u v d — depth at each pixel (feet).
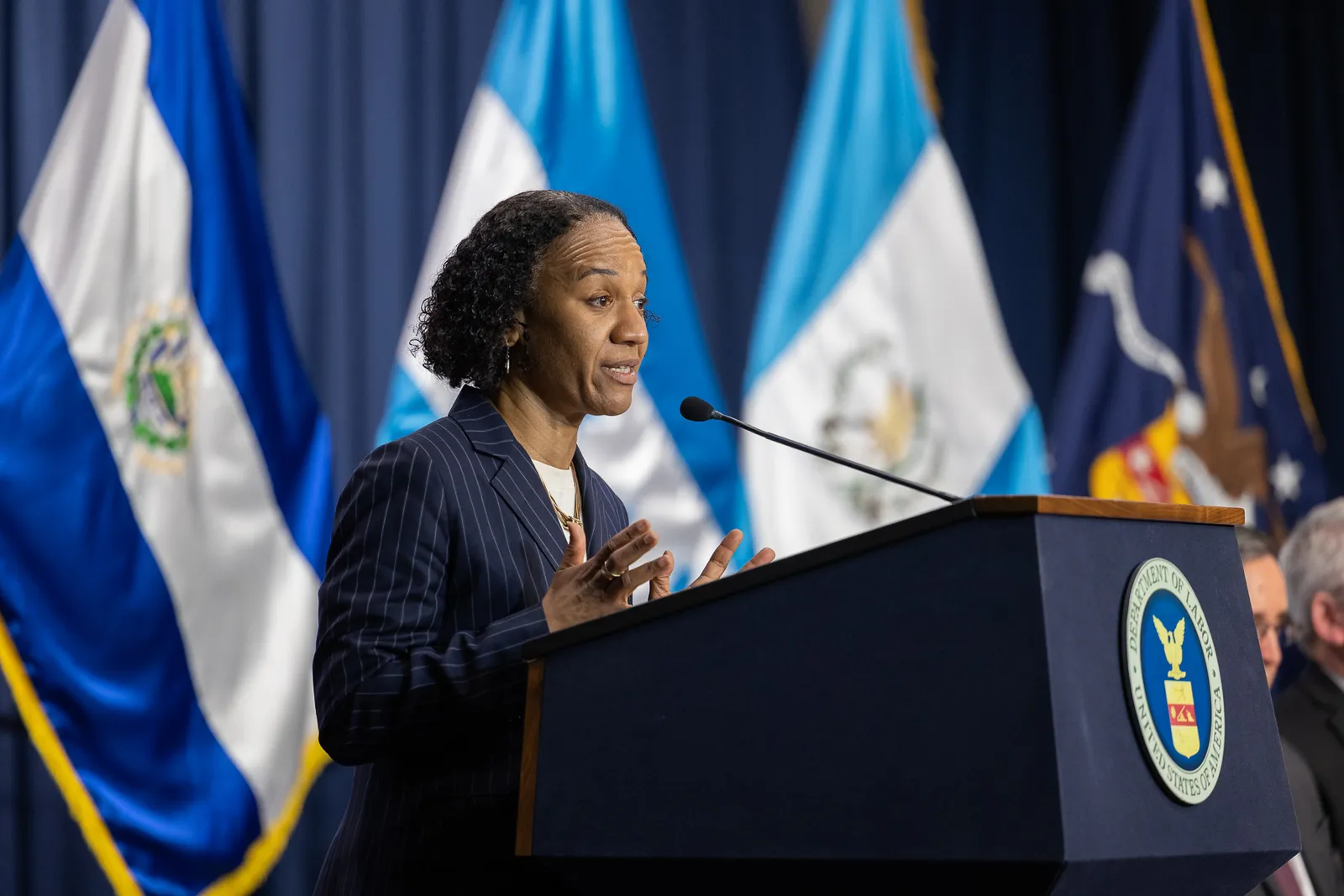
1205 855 14.52
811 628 14.93
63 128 44.86
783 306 55.93
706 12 59.77
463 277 22.26
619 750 15.84
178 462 44.86
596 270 21.70
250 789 44.32
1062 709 13.38
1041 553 13.78
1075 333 59.36
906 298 57.06
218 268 46.21
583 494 22.85
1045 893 13.26
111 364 44.09
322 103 51.78
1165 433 58.95
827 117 57.52
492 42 55.31
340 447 50.52
